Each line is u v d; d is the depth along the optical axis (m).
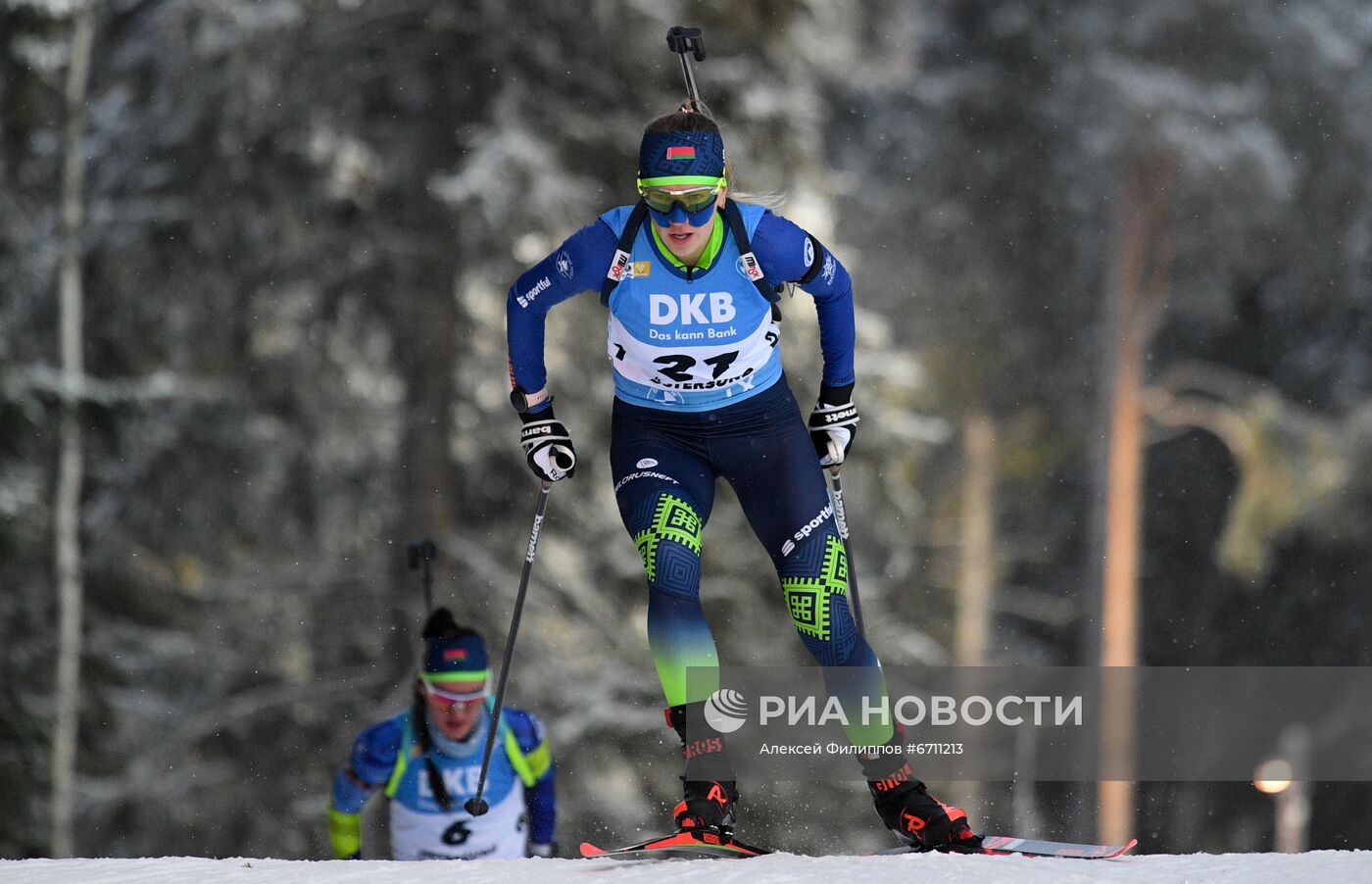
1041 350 84.56
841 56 47.94
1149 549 92.38
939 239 82.06
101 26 45.59
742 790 48.03
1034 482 98.62
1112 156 75.56
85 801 47.38
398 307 45.34
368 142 45.09
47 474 38.47
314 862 14.13
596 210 43.84
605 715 45.56
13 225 40.81
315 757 48.19
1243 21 72.00
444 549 45.88
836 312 14.30
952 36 78.94
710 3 44.34
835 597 14.00
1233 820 86.56
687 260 13.27
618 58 43.94
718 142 12.97
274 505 49.09
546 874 12.96
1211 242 78.44
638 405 14.34
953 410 86.44
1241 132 71.75
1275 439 81.00
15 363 39.75
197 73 43.59
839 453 15.02
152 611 47.75
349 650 49.28
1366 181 76.31
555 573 47.03
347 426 49.09
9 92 37.19
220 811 47.59
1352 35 74.94
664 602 13.56
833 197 47.03
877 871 12.62
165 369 46.66
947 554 92.81
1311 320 87.06
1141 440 86.81
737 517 48.59
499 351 46.84
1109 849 14.23
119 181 45.16
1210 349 89.50
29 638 37.09
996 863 13.03
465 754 21.23
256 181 44.69
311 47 43.84
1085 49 73.94
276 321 46.06
